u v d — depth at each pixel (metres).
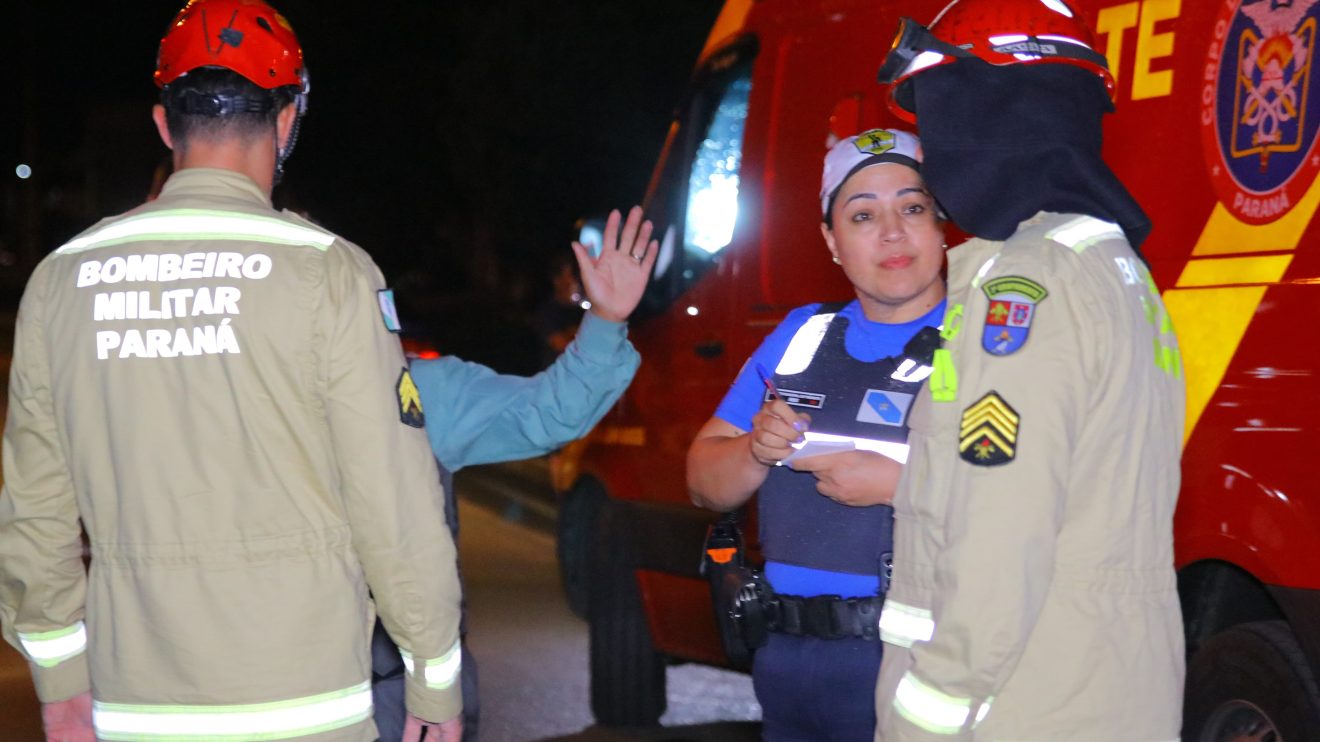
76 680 2.72
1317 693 3.43
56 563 2.66
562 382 3.00
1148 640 2.28
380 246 32.12
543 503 11.76
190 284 2.46
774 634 2.91
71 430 2.53
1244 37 3.42
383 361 2.48
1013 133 2.38
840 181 2.87
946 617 2.18
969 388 2.26
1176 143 3.58
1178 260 3.57
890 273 2.82
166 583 2.44
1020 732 2.25
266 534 2.45
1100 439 2.24
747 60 5.17
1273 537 3.32
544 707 6.01
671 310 5.39
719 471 2.97
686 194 5.40
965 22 2.45
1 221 75.62
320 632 2.46
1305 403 3.25
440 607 2.50
